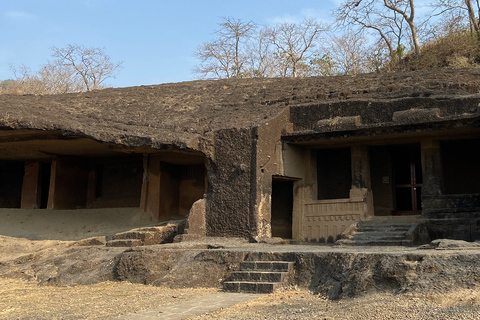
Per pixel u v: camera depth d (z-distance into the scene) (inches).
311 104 583.2
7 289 427.5
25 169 773.3
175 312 292.2
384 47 1175.6
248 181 535.8
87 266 467.8
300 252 362.0
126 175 772.0
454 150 561.3
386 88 605.3
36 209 735.1
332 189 616.4
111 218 699.4
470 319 218.7
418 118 505.7
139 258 433.1
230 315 280.1
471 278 265.6
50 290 414.9
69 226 687.1
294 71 1282.0
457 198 510.3
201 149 557.9
